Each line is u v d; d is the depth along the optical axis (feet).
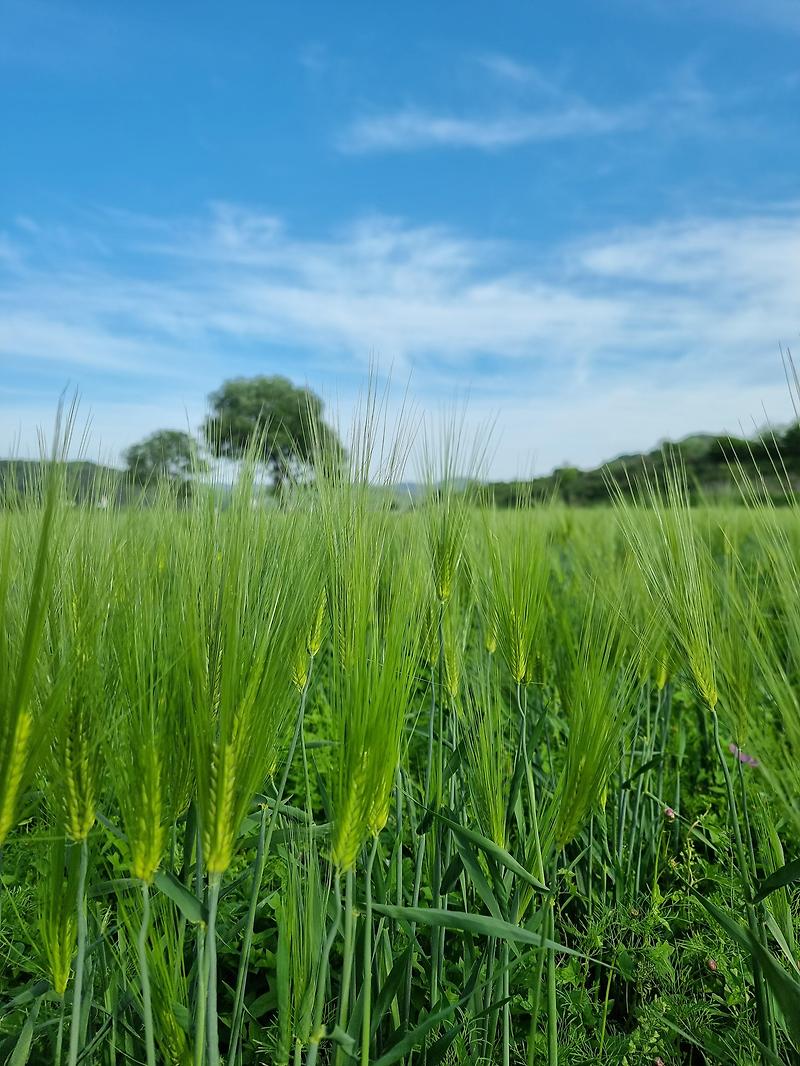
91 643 5.78
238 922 7.50
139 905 6.73
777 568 6.55
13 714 4.86
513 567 8.45
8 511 6.24
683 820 10.58
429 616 9.17
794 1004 5.99
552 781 9.92
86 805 5.44
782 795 5.75
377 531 7.58
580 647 8.66
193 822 6.82
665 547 8.39
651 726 13.71
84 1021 6.38
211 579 6.27
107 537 7.04
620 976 9.61
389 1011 8.01
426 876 10.05
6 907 7.91
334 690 7.07
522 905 7.36
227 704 5.14
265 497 7.34
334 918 6.28
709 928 9.20
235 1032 6.09
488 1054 7.72
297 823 8.06
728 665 7.39
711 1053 8.04
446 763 9.00
